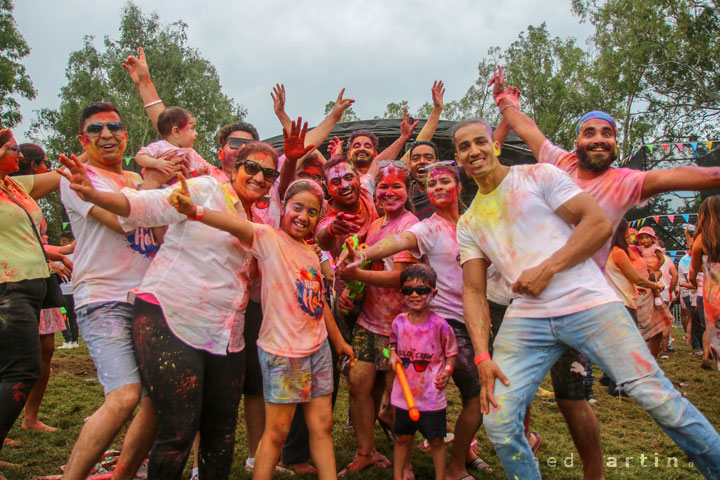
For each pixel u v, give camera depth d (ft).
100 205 8.69
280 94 16.20
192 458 13.43
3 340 11.83
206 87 125.18
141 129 109.40
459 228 10.84
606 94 117.70
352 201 14.03
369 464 12.86
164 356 9.04
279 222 13.16
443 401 11.71
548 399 19.66
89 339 10.11
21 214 12.62
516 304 9.82
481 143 10.00
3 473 11.90
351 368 12.75
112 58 121.80
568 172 11.51
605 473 12.82
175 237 9.67
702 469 8.86
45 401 18.28
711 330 15.80
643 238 30.07
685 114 107.24
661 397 8.66
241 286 10.18
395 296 12.75
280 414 10.25
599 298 9.19
